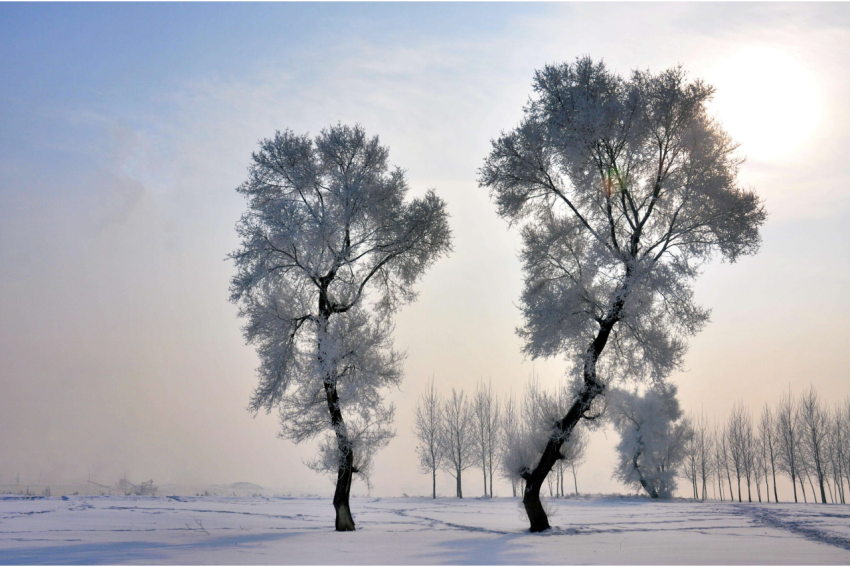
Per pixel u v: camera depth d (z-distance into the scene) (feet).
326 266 84.58
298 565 42.09
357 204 85.40
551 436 77.36
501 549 53.52
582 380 76.74
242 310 84.48
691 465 224.33
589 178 75.20
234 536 69.51
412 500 179.32
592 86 77.15
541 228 83.05
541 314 76.07
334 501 80.48
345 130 90.79
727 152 75.61
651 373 77.20
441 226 93.97
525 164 79.82
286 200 85.15
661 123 75.25
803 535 68.59
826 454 196.44
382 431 84.38
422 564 42.78
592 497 187.21
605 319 76.54
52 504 118.42
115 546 57.88
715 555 47.57
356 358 83.56
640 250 76.18
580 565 41.78
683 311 75.10
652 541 61.46
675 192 75.66
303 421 83.46
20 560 46.96
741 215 73.05
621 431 195.11
